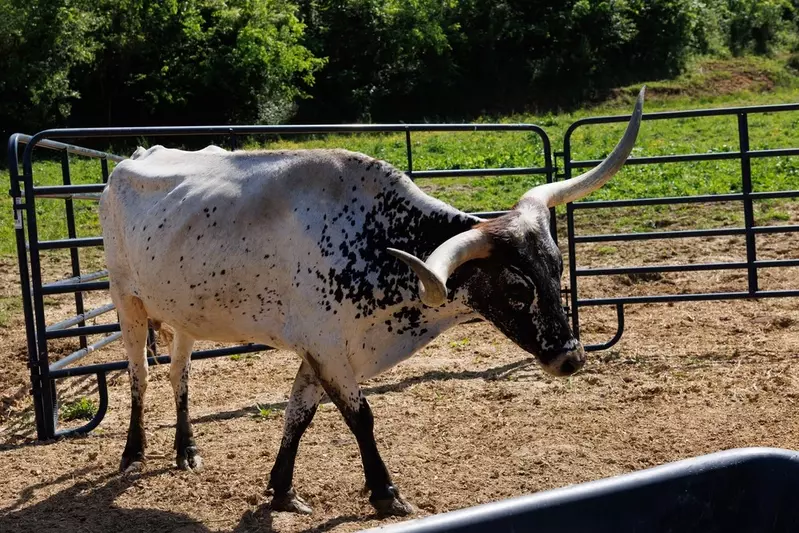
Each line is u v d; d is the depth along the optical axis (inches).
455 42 1604.3
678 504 86.4
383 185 187.6
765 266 313.4
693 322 352.2
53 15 1210.0
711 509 88.0
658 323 353.7
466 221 183.0
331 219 186.4
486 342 343.9
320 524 184.5
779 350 305.9
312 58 1425.9
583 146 852.0
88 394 306.2
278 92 1389.0
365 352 191.2
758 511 89.0
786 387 264.7
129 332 224.5
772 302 377.1
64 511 198.4
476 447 227.9
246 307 194.2
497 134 1000.9
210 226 193.8
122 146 1197.7
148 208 208.1
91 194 295.3
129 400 297.6
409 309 185.9
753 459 89.5
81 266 499.5
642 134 924.0
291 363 327.0
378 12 1534.2
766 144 799.7
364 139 1010.7
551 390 276.1
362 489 202.5
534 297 170.7
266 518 188.4
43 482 217.5
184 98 1332.4
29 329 256.4
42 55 1221.7
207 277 193.9
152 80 1325.0
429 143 929.5
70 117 1317.7
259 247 190.1
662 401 259.6
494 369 304.5
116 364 263.0
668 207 549.6
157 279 202.4
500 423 245.4
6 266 505.4
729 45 1844.2
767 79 1664.6
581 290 406.0
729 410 247.4
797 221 504.4
